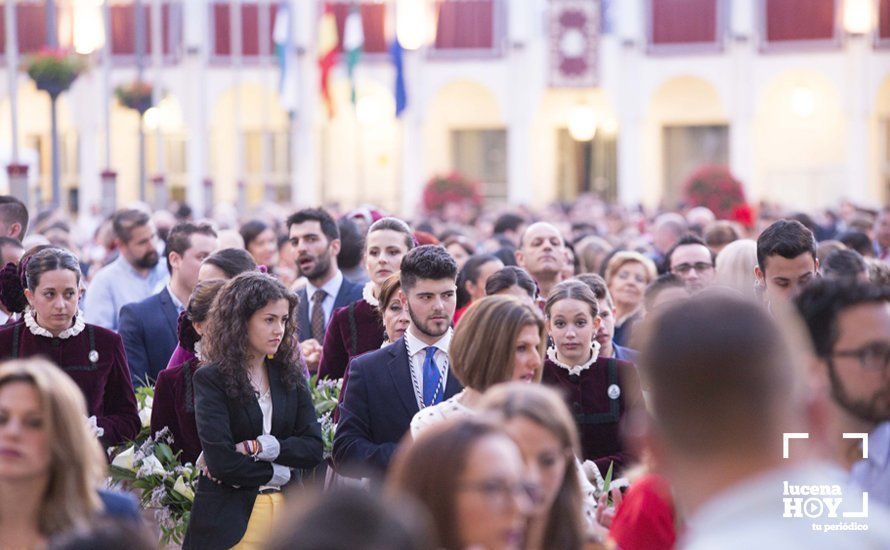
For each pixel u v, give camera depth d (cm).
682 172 9962
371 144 10025
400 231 1920
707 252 2312
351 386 1547
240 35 9188
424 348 1548
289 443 1518
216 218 5125
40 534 919
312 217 2256
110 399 1720
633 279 2345
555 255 2398
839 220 5956
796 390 592
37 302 1662
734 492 583
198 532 1498
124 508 987
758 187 9888
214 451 1470
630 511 1058
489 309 1234
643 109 9306
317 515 571
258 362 1536
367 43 9412
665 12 9269
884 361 885
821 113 9769
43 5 8294
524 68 9388
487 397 955
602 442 1595
